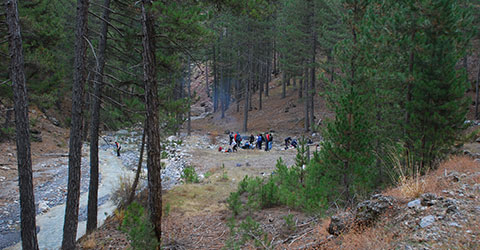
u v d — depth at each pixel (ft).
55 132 96.43
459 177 18.11
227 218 30.04
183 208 34.47
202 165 62.80
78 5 24.48
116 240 27.14
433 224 12.78
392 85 30.94
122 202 38.81
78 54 24.59
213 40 26.66
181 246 24.61
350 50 33.60
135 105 34.63
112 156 78.48
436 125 26.22
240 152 79.46
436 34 28.66
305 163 34.09
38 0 52.49
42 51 50.06
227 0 26.17
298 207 29.22
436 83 26.11
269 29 117.50
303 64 95.81
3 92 46.39
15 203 44.50
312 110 97.04
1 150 68.49
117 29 28.63
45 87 53.72
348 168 25.52
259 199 32.24
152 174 23.38
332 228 17.94
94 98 31.45
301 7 92.38
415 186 17.28
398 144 29.19
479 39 72.90
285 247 19.38
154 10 21.56
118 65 40.57
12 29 21.35
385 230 14.20
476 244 10.52
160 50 33.19
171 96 38.37
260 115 129.90
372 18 32.04
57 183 54.49
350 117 25.55
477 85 76.64
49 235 34.96
